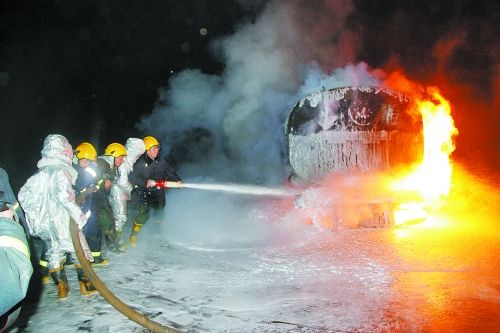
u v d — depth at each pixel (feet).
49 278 15.28
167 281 15.08
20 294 9.09
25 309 12.96
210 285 14.70
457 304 12.96
